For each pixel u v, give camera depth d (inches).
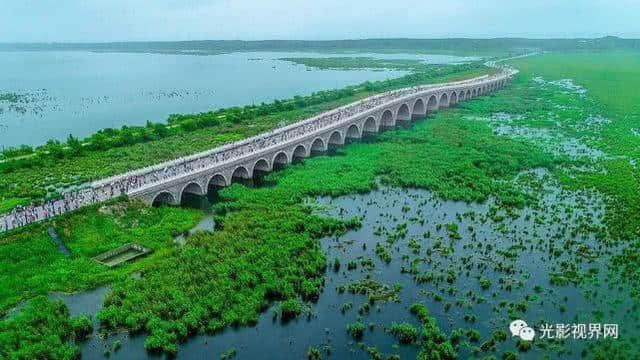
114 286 2866.6
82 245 3284.9
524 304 2824.8
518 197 4261.8
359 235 3649.1
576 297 2923.2
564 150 5718.5
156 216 3767.2
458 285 3038.9
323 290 2974.9
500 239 3592.5
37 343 2405.3
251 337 2591.0
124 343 2514.8
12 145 6446.9
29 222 3408.0
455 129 6520.7
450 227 3735.2
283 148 5059.1
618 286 3026.6
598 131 6569.9
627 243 3528.5
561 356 2461.9
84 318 2571.4
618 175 4822.8
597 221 3868.1
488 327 2674.7
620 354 2464.3
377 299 2901.1
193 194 4345.5
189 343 2534.5
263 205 4030.5
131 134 5807.1
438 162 5132.9
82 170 4832.7
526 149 5595.5
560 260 3312.0
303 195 4352.9
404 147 5728.3
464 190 4431.6
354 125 6274.6
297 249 3319.4
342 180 4630.9
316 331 2642.7
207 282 2886.3
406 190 4534.9
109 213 3624.5
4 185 4347.9
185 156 4987.7
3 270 2967.5
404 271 3171.8
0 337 2422.5
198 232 3508.9
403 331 2591.0
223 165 4424.2
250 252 3206.2
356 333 2608.3
